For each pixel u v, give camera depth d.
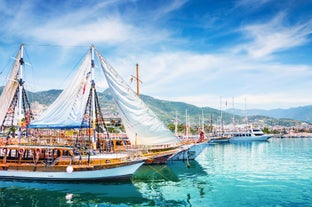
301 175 42.75
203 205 27.88
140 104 44.19
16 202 29.27
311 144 123.31
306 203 28.08
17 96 45.38
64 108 42.12
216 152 83.94
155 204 28.67
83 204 28.83
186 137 93.69
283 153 79.75
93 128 41.50
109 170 36.34
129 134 44.81
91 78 42.56
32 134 45.31
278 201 28.83
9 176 38.31
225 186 35.59
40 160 39.03
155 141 44.31
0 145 40.41
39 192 32.91
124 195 31.84
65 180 36.94
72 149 37.72
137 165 37.53
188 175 43.12
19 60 44.38
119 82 44.34
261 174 43.78
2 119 44.72
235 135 153.88
